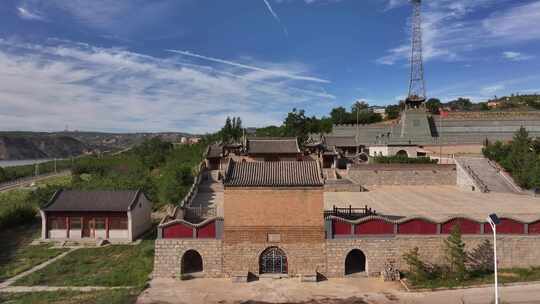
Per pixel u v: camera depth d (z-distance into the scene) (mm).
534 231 27578
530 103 142000
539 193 51344
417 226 27734
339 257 27344
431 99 151375
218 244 27500
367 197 52281
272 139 72812
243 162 29531
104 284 26812
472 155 70375
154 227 43656
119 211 37750
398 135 86188
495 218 19719
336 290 24984
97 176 75250
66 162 140625
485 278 25391
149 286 25844
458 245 25578
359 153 80062
